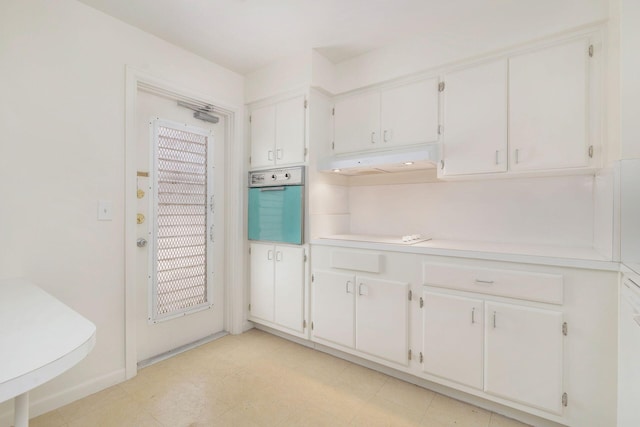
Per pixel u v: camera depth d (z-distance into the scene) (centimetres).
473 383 164
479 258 162
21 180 152
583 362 137
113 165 185
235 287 265
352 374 201
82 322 88
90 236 176
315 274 228
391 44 219
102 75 181
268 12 183
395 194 255
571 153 160
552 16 161
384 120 227
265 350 235
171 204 231
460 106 194
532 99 171
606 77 152
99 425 150
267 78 253
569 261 139
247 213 272
